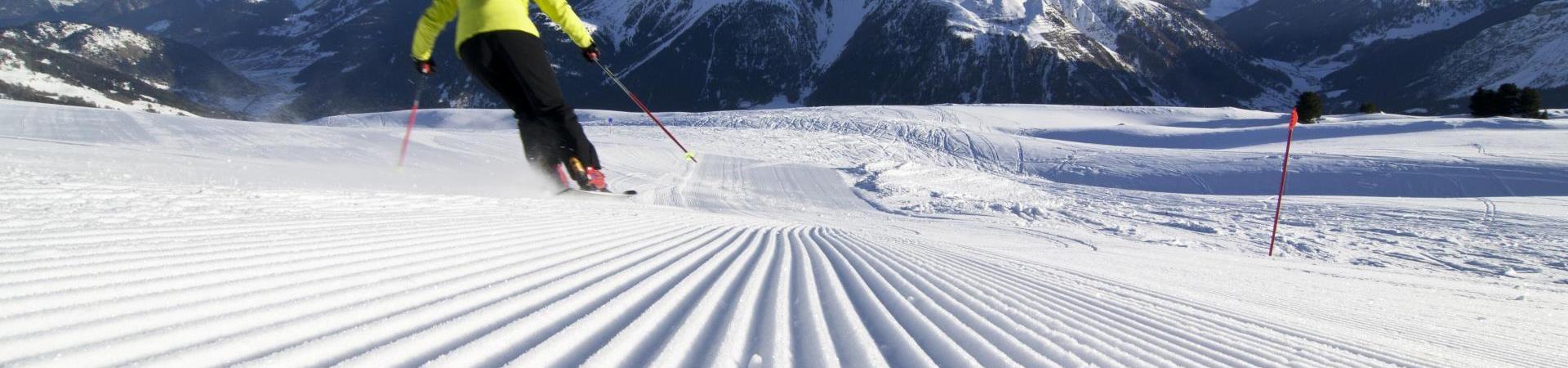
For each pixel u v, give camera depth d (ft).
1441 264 28.43
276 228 7.44
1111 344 5.86
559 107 18.88
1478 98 185.57
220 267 5.09
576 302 5.27
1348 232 36.91
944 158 96.53
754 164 65.16
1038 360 5.06
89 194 8.86
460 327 4.23
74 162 18.83
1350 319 9.92
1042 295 8.10
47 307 3.58
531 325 4.48
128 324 3.51
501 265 6.55
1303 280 16.70
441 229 8.80
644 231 11.47
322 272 5.29
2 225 5.91
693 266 7.88
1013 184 63.36
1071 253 18.81
